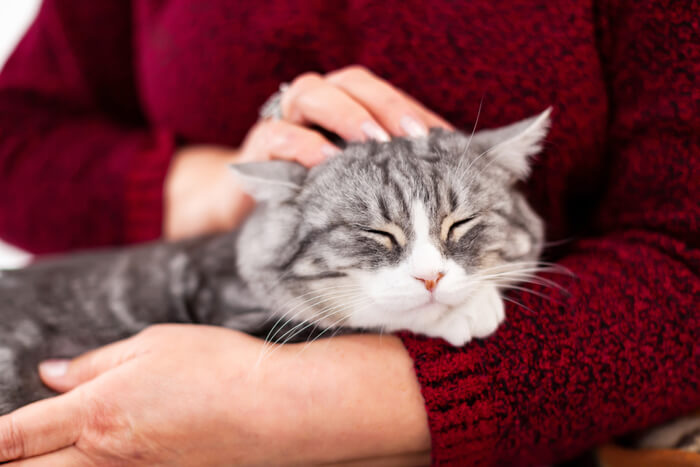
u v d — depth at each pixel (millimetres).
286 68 1161
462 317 874
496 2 960
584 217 1156
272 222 1041
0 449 770
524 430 792
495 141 958
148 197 1364
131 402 794
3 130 1451
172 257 1260
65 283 1266
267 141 1049
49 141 1428
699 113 839
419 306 915
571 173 1036
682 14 849
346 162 977
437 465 799
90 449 789
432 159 961
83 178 1374
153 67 1298
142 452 793
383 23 1018
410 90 1032
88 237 1425
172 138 1414
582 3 956
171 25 1220
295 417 797
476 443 784
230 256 1198
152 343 887
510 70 965
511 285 983
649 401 825
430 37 989
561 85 956
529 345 802
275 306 1008
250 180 975
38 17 1498
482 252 964
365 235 943
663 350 812
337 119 964
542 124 913
